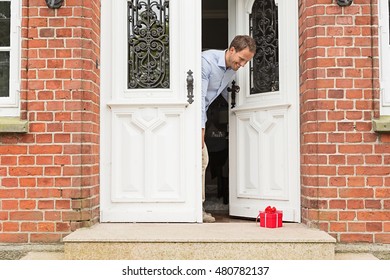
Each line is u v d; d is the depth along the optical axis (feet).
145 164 14.84
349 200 13.55
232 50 15.10
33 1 13.93
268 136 15.47
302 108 14.42
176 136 14.96
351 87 13.71
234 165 16.43
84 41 13.92
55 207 13.65
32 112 13.79
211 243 12.34
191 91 14.79
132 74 15.11
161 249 12.35
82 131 13.76
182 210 14.78
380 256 13.28
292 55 14.98
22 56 13.87
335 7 13.83
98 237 12.45
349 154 13.62
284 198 14.93
